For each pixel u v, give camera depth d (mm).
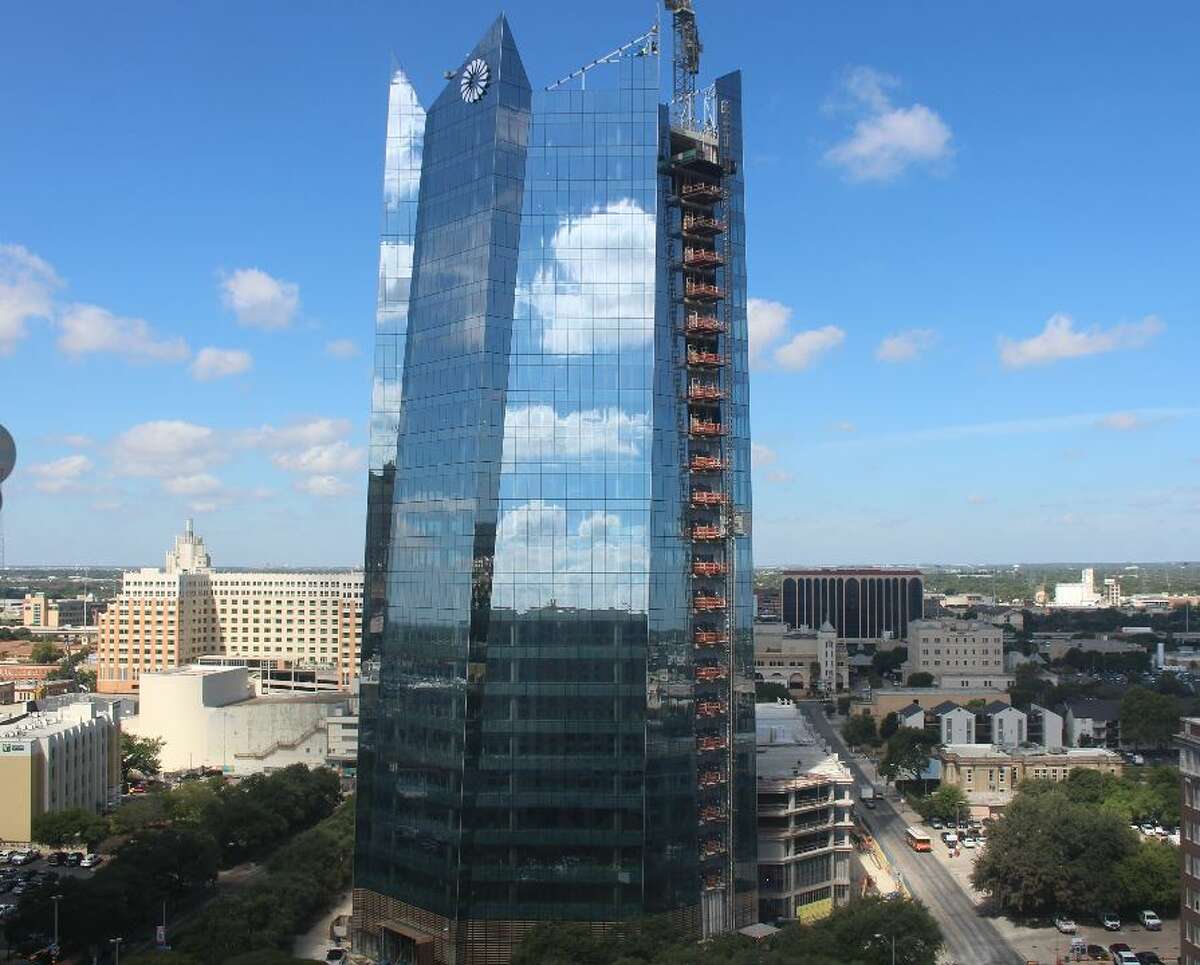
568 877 190250
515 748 192625
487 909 189875
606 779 192000
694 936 195750
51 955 192875
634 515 198125
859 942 175875
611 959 175625
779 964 155125
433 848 195000
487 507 198000
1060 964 199750
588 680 193875
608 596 195875
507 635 195000
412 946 194625
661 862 193125
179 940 188750
